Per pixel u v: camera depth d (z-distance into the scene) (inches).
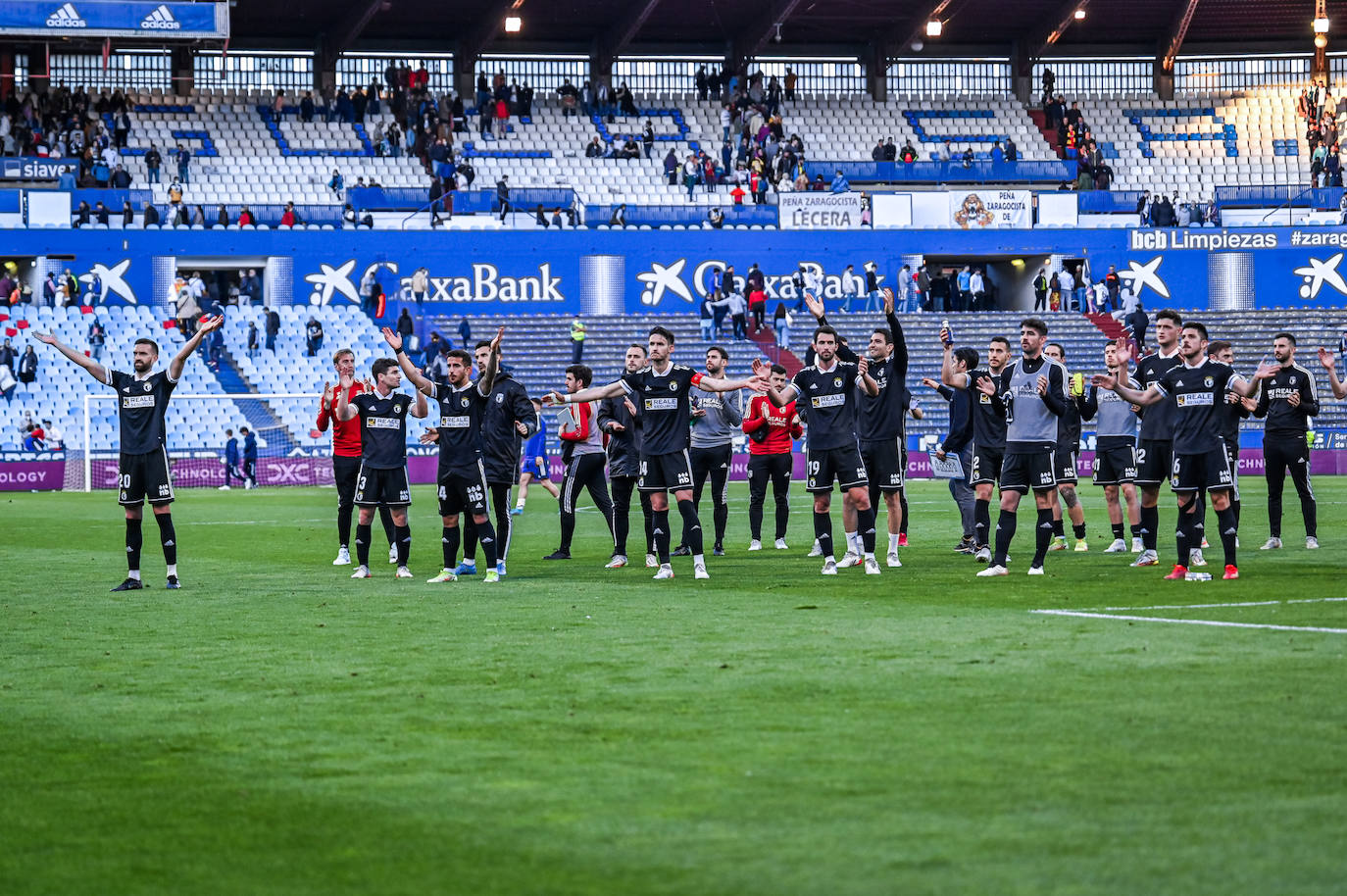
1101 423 708.7
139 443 581.3
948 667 355.9
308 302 1962.4
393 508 622.5
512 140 2220.7
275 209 1977.1
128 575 601.0
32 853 221.3
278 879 207.2
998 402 585.6
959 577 583.2
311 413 1839.3
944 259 2180.1
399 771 265.6
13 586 598.2
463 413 591.5
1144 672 341.4
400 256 1980.8
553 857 214.2
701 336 1980.8
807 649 389.1
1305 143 2303.2
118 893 203.2
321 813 239.6
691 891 198.1
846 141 2285.9
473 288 1999.3
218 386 1846.7
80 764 275.7
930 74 2385.6
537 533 892.6
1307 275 2081.7
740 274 2041.1
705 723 298.2
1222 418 554.9
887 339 618.8
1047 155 2282.2
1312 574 571.8
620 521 677.9
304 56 2262.6
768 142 2202.3
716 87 2343.8
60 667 385.4
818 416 601.3
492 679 354.0
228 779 262.2
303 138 2160.4
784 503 756.0
